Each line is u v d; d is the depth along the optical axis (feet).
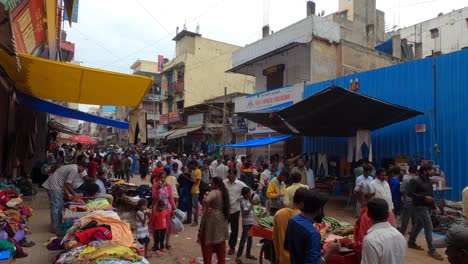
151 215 22.59
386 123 39.11
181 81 113.60
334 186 43.47
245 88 120.06
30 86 30.40
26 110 43.37
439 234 27.32
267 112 43.75
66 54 86.22
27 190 36.91
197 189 31.04
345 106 35.37
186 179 31.07
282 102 60.75
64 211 23.85
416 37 111.65
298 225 10.18
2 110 30.17
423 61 40.22
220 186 17.92
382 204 10.27
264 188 36.29
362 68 64.85
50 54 44.16
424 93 39.81
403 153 41.29
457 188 35.88
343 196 46.16
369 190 22.67
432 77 39.14
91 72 25.27
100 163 43.91
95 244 15.74
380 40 84.84
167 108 123.75
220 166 37.73
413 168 25.86
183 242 24.91
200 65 114.21
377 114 36.83
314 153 53.26
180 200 30.99
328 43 62.49
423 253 22.57
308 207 10.41
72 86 28.84
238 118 75.36
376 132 44.45
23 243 21.36
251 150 72.02
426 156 38.96
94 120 39.52
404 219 25.31
